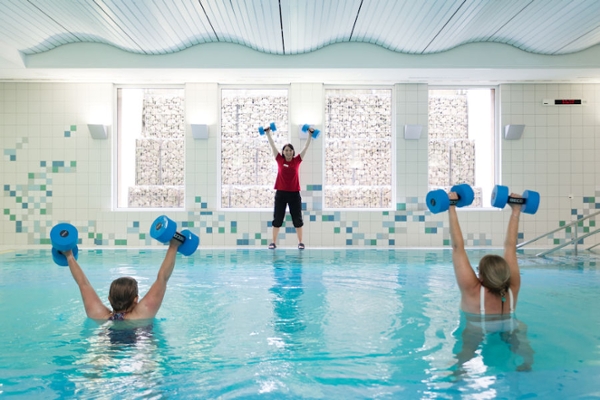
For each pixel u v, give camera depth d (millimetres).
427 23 7242
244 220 9898
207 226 9906
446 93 10922
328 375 2600
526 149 9930
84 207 9883
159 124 10789
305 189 9898
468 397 2297
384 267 6688
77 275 3523
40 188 9898
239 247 9672
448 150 10773
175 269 6480
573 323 3600
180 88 10039
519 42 8438
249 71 9023
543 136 9922
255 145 10398
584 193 9930
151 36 7793
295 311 4051
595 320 3695
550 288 5102
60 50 8695
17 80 9805
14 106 9867
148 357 2883
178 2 6562
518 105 9914
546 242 9898
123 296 3438
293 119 9938
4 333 3350
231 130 10375
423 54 8742
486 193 10711
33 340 3182
